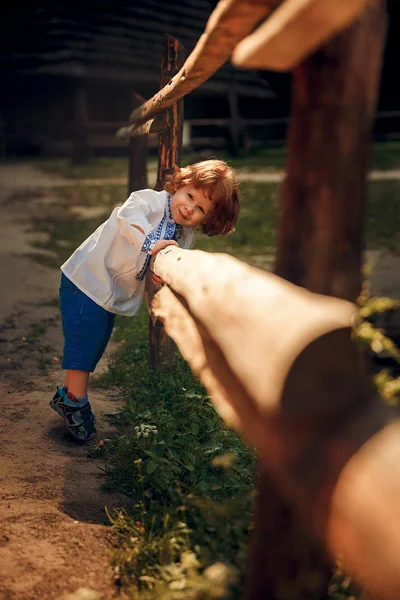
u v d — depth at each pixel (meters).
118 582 2.25
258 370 1.29
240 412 1.45
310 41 1.18
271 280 1.50
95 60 18.91
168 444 3.08
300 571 1.64
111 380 4.53
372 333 1.56
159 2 20.58
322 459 1.17
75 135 19.34
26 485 2.98
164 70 4.18
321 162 1.43
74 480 3.06
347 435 1.17
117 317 6.27
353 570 1.11
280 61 1.27
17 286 7.61
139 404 3.86
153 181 15.43
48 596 2.16
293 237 1.51
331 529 1.13
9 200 14.29
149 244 3.24
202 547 2.24
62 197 14.66
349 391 1.22
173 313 2.12
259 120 24.31
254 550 1.71
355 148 1.42
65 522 2.66
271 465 1.34
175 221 3.35
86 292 3.44
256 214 13.10
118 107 21.70
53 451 3.39
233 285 1.58
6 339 5.62
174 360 4.64
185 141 21.58
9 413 3.92
